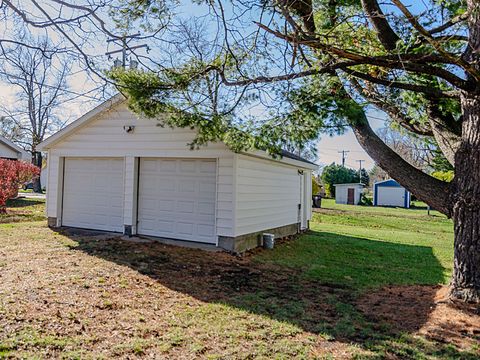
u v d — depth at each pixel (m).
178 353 3.17
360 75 4.52
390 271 7.03
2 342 3.09
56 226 10.00
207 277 5.83
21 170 14.19
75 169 10.02
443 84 5.27
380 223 17.77
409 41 3.99
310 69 4.50
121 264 6.11
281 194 10.63
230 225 7.80
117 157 9.34
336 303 4.82
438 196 4.74
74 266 5.80
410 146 20.27
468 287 4.47
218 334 3.61
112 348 3.18
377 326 3.99
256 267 6.81
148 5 4.12
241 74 4.86
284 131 5.29
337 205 29.44
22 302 4.04
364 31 4.90
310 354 3.26
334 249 9.36
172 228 8.62
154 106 5.77
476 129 4.41
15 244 7.44
